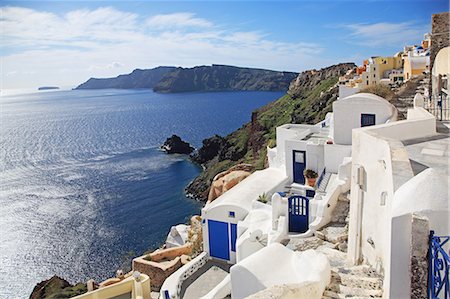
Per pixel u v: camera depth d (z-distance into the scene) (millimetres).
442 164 9234
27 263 38062
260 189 21953
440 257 5152
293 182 23359
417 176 6281
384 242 8398
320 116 59969
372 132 10500
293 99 97812
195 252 25047
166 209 52312
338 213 15508
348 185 16672
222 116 176375
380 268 8961
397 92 34219
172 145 91500
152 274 24141
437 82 20859
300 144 22734
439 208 5535
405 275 5793
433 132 12516
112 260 38281
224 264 19547
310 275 8781
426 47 45375
